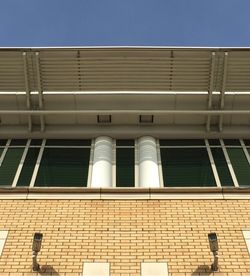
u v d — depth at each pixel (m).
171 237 9.43
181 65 13.81
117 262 8.76
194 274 8.48
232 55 13.70
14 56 13.72
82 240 9.34
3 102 13.98
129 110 13.88
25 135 14.04
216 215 10.14
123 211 10.23
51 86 13.91
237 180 12.46
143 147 13.51
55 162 13.16
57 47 13.58
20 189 10.89
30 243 9.29
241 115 14.04
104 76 13.85
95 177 12.28
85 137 14.12
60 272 8.52
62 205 10.47
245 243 9.27
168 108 13.99
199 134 14.06
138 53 13.68
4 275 8.45
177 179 12.49
